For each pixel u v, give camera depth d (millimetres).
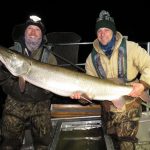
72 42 2479
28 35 1811
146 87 1802
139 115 1894
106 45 1828
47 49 1894
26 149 2076
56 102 2578
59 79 1808
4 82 1801
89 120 2195
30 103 1844
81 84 1819
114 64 1853
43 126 1861
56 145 1869
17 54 1754
